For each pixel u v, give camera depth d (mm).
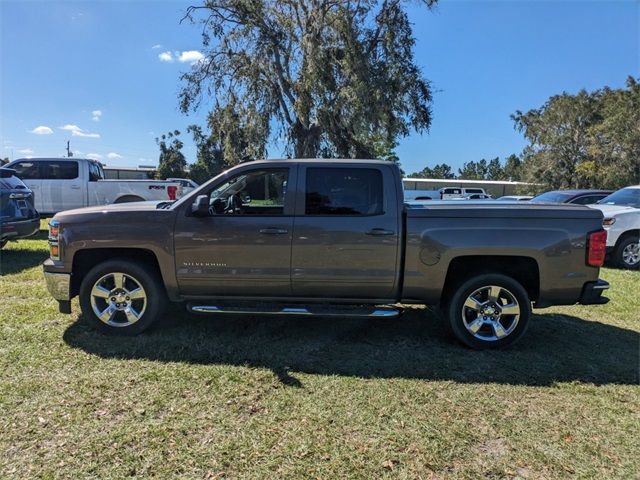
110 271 4562
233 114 23875
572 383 3811
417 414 3275
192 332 4766
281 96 23547
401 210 4379
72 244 4539
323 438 2949
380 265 4383
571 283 4344
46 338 4504
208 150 55656
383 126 22672
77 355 4133
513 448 2898
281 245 4398
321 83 21250
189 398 3414
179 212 4500
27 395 3387
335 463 2705
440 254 4324
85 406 3256
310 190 4441
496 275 4418
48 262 4676
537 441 2980
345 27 21453
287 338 4695
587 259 4320
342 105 21359
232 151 24578
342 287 4457
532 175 51000
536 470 2689
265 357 4199
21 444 2797
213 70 23188
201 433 2971
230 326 5000
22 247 9945
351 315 4422
